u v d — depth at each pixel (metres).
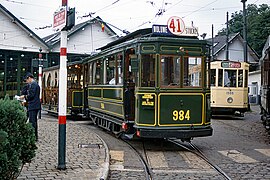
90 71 17.16
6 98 5.74
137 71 10.93
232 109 21.75
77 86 19.92
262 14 52.56
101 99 15.02
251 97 39.03
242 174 8.32
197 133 10.86
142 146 11.84
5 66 36.34
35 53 37.62
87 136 12.62
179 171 8.55
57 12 8.08
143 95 10.80
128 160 9.65
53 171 7.55
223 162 9.62
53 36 44.97
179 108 10.84
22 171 7.46
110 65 13.82
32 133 6.03
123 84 12.15
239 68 21.84
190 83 11.01
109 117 14.13
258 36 51.50
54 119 20.00
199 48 11.11
